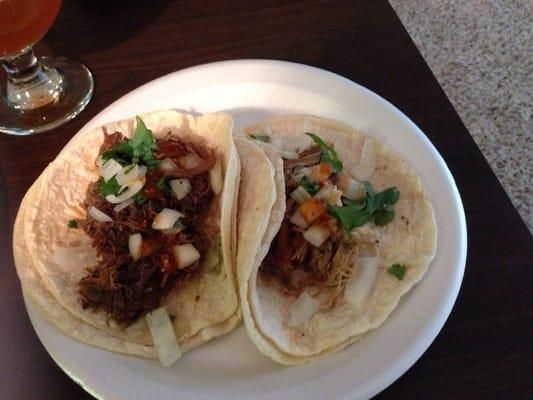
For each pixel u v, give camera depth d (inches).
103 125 13.0
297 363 9.9
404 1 25.5
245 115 13.4
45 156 13.5
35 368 10.4
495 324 10.1
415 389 9.6
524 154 20.7
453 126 12.8
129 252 11.7
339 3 15.5
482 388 9.5
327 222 11.8
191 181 12.2
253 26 15.3
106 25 15.8
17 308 11.1
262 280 11.6
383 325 10.1
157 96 13.3
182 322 11.0
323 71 13.3
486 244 11.1
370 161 12.3
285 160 12.4
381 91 13.6
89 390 9.6
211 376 10.0
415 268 10.6
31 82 14.6
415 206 11.4
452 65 23.4
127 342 10.6
